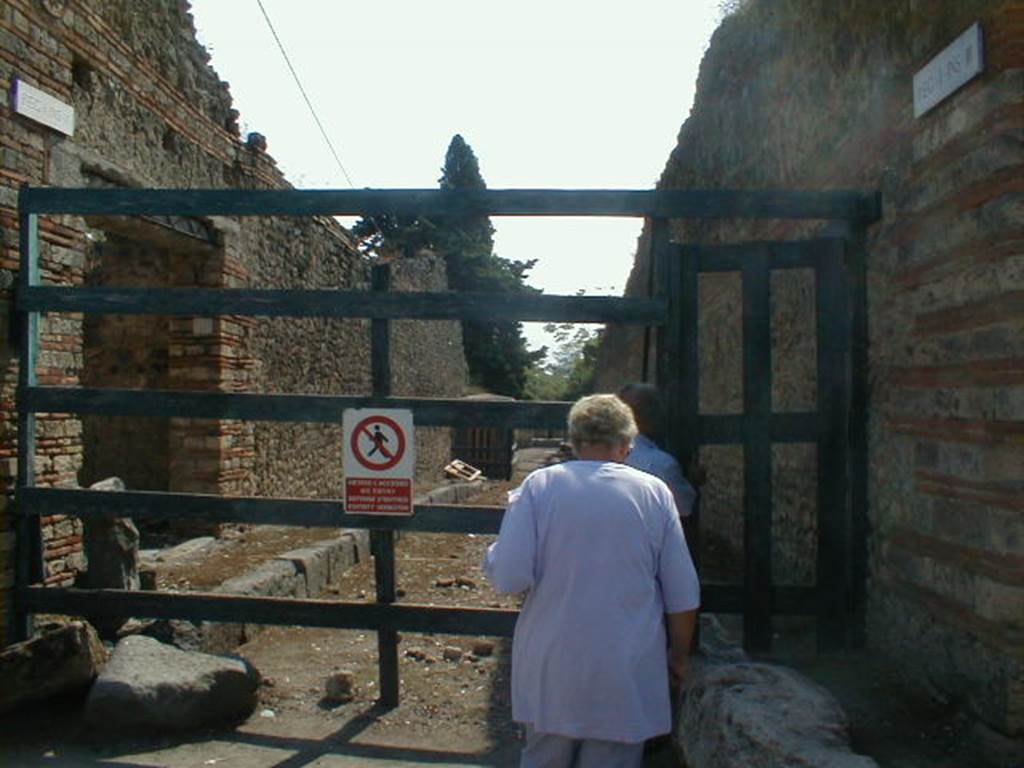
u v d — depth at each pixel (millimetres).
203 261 10648
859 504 5145
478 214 5223
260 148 11953
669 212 5164
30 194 5527
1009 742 3738
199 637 5906
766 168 7441
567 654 3168
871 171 5191
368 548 10789
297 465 13531
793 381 7082
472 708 5414
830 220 5445
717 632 5406
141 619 6191
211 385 10586
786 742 3461
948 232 4262
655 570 3338
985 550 3922
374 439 5258
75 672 4961
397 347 22703
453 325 30281
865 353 5176
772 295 7660
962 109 4137
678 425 5172
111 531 6734
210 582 7891
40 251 6391
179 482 10500
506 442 29266
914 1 4613
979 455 3971
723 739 3666
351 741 4906
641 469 4566
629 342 16844
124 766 4508
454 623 5254
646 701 3189
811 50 6207
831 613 5121
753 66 7688
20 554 5512
